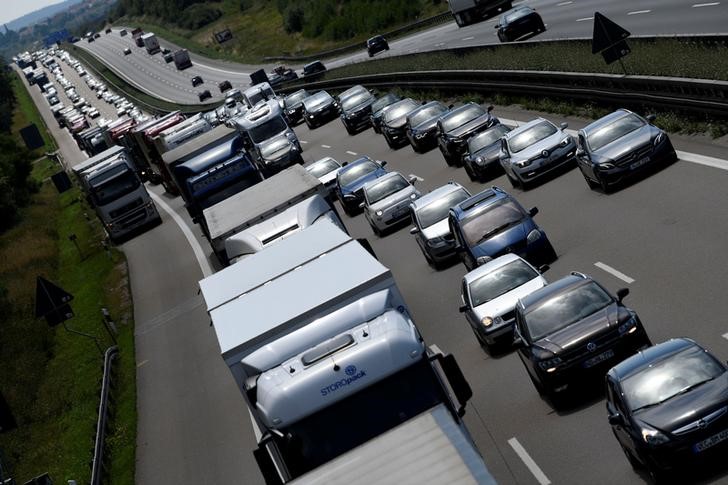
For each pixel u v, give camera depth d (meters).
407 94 58.50
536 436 15.60
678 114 28.11
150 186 71.19
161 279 43.09
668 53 31.39
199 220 34.47
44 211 83.62
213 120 81.88
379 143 50.44
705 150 25.31
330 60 111.06
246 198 25.03
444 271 27.14
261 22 175.38
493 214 23.73
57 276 55.06
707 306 16.83
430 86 54.59
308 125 68.25
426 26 95.12
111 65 193.62
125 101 146.88
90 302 44.97
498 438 16.19
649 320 17.33
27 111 189.88
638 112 30.53
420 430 9.42
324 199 23.02
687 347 12.70
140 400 28.47
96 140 80.00
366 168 38.56
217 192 33.00
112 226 54.03
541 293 16.59
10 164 97.56
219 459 21.75
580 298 16.05
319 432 11.84
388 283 13.27
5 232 78.00
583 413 15.50
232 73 139.38
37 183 101.31
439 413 9.68
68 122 143.12
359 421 11.81
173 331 34.28
